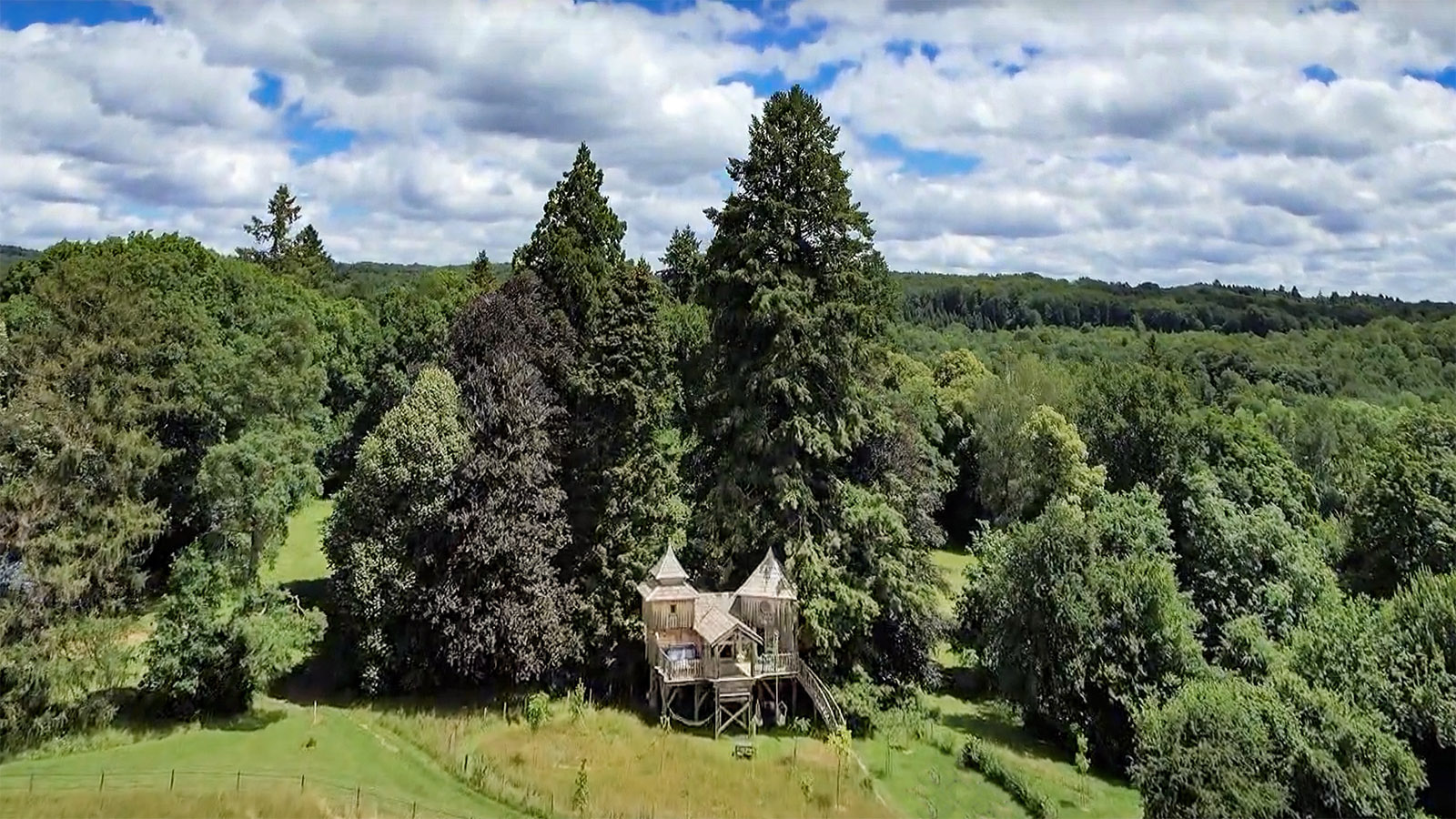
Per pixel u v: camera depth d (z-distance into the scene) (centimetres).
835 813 3198
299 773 3222
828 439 4106
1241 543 4941
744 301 4272
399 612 3972
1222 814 2825
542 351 4519
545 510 4062
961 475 8431
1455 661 3650
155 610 4256
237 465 3909
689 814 3095
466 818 2947
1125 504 5038
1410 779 3027
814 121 4288
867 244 4328
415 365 6247
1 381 3612
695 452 4612
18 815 2731
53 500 3438
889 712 4106
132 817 2759
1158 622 4019
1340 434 8131
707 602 4119
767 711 4038
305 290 7769
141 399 3794
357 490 4106
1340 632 3788
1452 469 5488
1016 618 4278
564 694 4134
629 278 4456
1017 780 3525
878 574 4138
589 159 5528
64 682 3372
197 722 3641
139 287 4109
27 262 6881
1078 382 8719
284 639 3784
